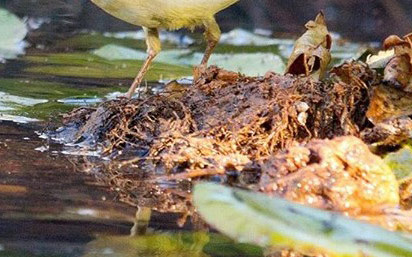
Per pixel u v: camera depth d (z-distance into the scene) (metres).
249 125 8.06
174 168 7.81
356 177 6.95
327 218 5.75
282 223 5.60
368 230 5.61
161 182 7.50
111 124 8.59
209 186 6.18
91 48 14.04
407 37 8.37
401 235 5.67
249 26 16.59
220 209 5.80
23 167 7.82
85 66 12.58
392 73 8.23
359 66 8.56
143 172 7.75
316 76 9.12
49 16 15.75
